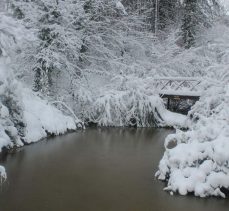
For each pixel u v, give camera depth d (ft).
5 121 37.40
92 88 58.03
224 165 25.98
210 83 51.03
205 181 26.04
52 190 26.66
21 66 52.90
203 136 27.96
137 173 30.78
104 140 44.55
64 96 54.44
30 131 41.83
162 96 59.93
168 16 84.84
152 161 34.60
